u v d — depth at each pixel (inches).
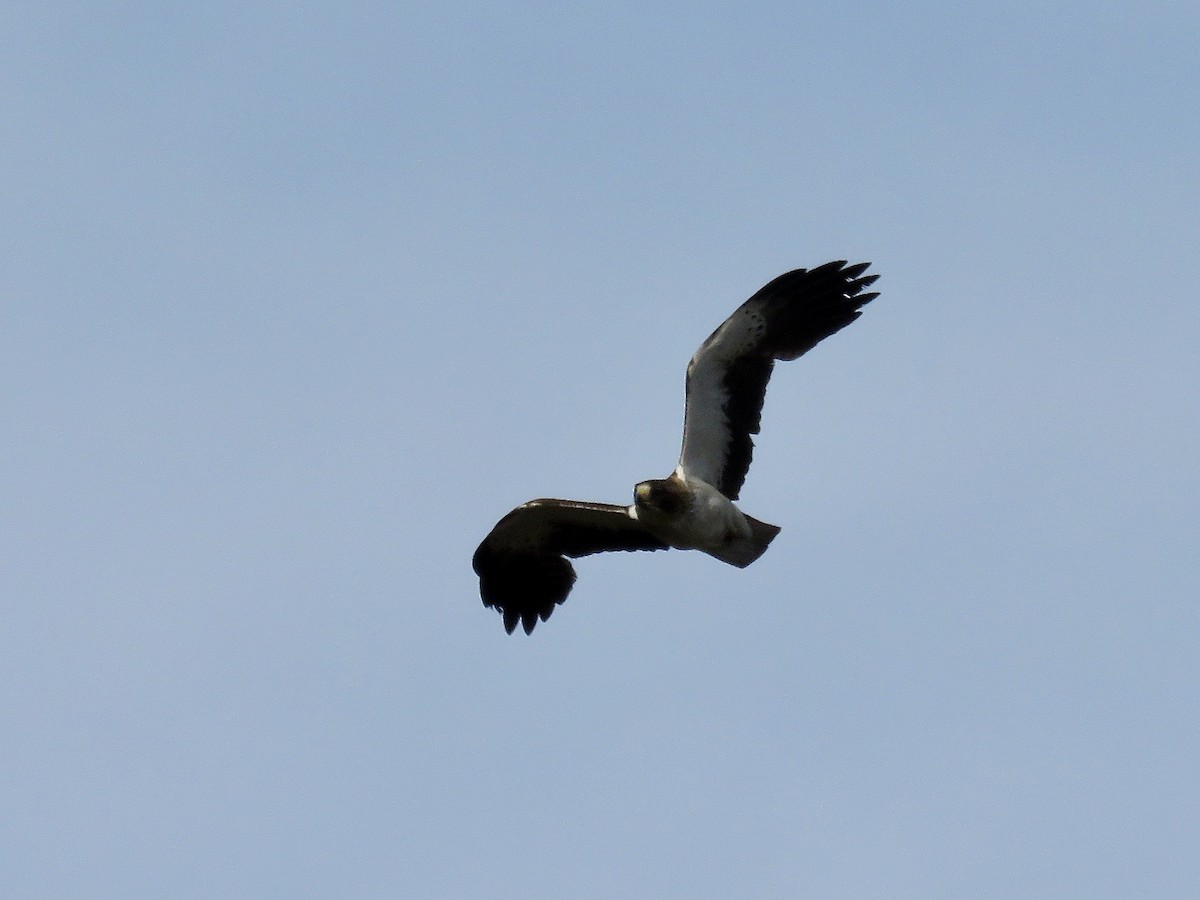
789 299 697.6
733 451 690.8
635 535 740.0
